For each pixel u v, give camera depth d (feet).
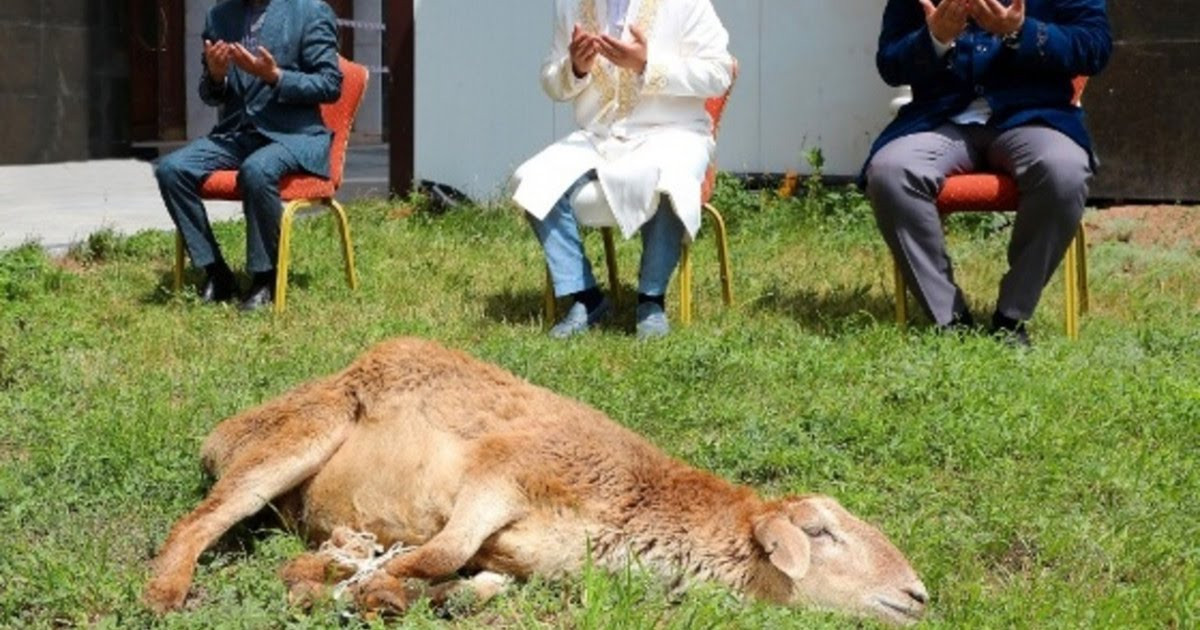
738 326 27.22
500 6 42.70
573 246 27.63
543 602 14.39
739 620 13.84
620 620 13.52
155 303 30.04
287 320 28.12
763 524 14.37
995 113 27.02
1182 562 16.56
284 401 16.20
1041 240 26.48
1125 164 39.37
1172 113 38.88
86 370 24.03
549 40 42.60
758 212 39.29
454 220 38.88
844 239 36.68
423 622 13.73
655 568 14.79
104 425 20.16
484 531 14.48
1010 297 26.73
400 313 28.81
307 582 14.60
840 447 20.16
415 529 15.38
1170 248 36.50
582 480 14.85
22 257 31.99
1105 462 19.38
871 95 41.04
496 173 43.11
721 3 42.24
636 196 26.76
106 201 46.01
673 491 15.02
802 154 41.75
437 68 43.19
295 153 29.96
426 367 15.75
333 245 35.55
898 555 14.66
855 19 41.01
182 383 23.02
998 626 14.60
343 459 15.74
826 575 14.51
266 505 15.88
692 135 28.12
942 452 19.85
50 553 15.64
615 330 27.32
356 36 70.59
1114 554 16.57
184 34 62.03
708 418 21.16
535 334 26.73
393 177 43.78
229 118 31.04
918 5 28.50
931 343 25.23
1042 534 16.93
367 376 15.83
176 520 16.79
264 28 30.96
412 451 15.38
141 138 60.85
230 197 30.17
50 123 56.90
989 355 24.44
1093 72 27.32
